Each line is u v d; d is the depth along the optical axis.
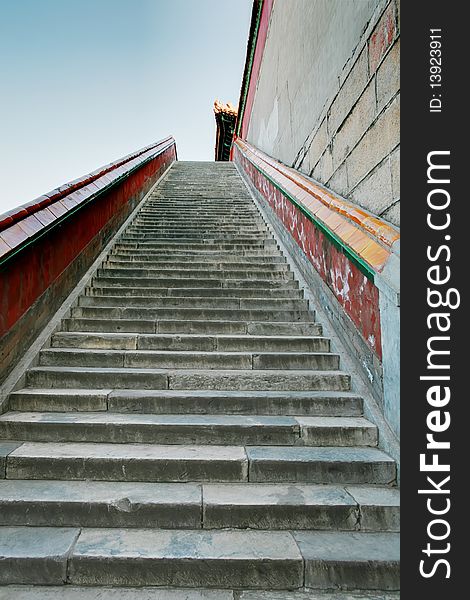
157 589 2.19
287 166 8.11
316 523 2.53
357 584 2.20
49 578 2.21
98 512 2.52
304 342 4.41
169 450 3.04
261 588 2.21
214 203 10.20
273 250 7.20
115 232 7.53
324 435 3.19
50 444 3.11
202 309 5.02
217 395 3.57
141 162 9.30
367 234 3.65
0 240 3.54
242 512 2.52
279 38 9.74
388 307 3.16
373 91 3.89
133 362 4.13
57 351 4.11
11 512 2.52
